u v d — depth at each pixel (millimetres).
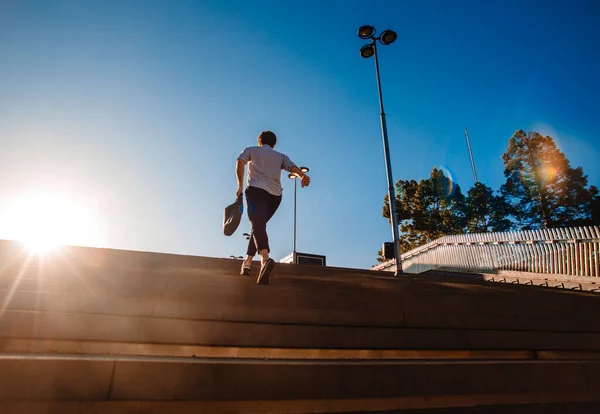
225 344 2840
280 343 2953
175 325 2791
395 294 3742
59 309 2686
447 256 16656
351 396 2566
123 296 2820
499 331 3576
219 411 2320
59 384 2125
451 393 2797
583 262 10477
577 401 3074
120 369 2242
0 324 2461
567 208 33500
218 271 4859
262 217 3824
